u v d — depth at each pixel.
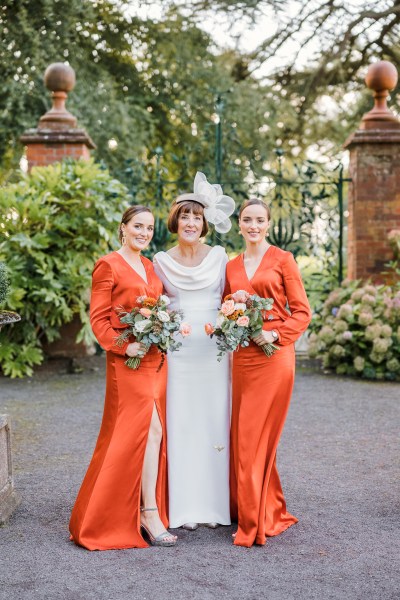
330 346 8.09
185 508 3.65
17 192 8.05
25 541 3.43
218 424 3.64
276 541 3.43
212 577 3.03
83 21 13.80
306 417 6.04
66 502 3.98
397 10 14.76
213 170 12.53
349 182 8.91
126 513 3.39
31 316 8.22
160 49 14.91
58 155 8.70
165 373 3.55
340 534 3.51
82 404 6.54
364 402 6.61
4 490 3.80
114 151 13.62
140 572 3.08
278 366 3.49
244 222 3.58
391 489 4.19
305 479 4.39
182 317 3.41
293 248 9.30
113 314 3.46
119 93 14.74
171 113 15.54
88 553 3.29
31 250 7.74
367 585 2.94
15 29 12.70
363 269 8.66
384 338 7.58
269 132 15.59
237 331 3.33
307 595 2.85
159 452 3.55
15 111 12.89
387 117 8.70
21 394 6.98
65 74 8.86
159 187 9.38
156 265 3.69
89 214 8.05
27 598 2.83
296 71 16.55
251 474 3.41
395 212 8.59
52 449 5.07
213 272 3.63
